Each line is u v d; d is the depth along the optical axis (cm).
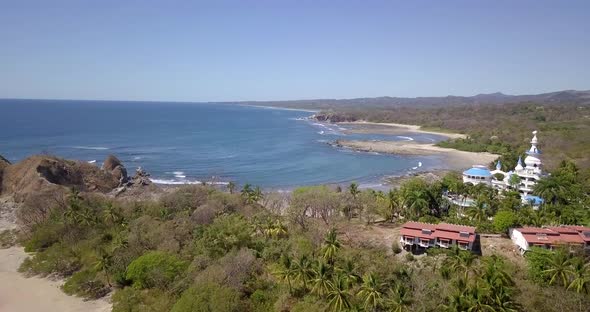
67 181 12162
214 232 7269
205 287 5394
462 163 18800
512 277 5706
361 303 5244
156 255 6469
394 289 5259
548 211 8356
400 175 16225
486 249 6931
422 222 8031
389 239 7619
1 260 7612
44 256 7381
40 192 10069
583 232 6881
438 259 6391
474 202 9200
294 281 5731
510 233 7369
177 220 8312
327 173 16525
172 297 5784
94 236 7825
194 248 7038
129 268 6400
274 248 6869
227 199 9825
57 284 6725
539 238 6681
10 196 11588
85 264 7144
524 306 4969
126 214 8969
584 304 4953
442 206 9331
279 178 15525
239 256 6284
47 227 8212
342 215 8944
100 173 13000
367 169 17400
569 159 16038
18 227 9206
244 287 5891
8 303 6100
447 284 5366
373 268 6072
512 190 10194
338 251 6575
